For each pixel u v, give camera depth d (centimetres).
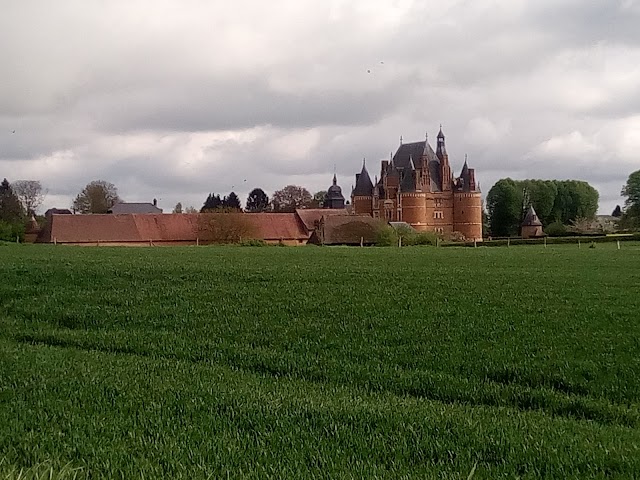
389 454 1056
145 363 1792
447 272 3881
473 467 974
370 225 11769
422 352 1858
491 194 19050
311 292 2981
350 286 3175
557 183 19562
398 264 4616
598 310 2370
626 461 1027
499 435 1152
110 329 2383
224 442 1092
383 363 1766
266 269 4012
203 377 1609
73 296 2986
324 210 13838
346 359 1820
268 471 970
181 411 1277
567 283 3234
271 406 1314
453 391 1511
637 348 1812
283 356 1864
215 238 11956
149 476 938
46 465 948
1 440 1088
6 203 14475
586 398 1438
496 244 10725
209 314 2542
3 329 2392
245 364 1814
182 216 12575
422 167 17562
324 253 6306
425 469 991
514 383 1577
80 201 19800
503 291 2927
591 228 16662
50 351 1984
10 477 859
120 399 1364
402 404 1379
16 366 1714
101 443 1081
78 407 1302
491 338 1994
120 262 4434
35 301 2894
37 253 5616
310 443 1098
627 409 1359
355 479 938
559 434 1168
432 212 17638
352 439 1119
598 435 1173
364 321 2295
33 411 1268
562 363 1681
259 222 13038
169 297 2927
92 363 1780
